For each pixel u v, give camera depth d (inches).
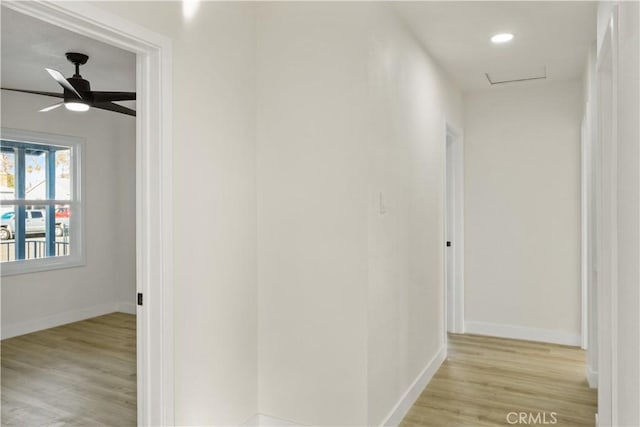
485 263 178.4
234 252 94.7
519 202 172.6
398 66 108.7
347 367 92.1
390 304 103.2
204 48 86.2
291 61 97.5
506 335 175.0
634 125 49.6
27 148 189.3
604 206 89.7
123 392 123.7
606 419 92.0
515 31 117.6
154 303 77.1
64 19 63.1
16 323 179.6
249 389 99.5
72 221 203.8
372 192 92.9
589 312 127.9
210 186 87.8
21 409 113.5
